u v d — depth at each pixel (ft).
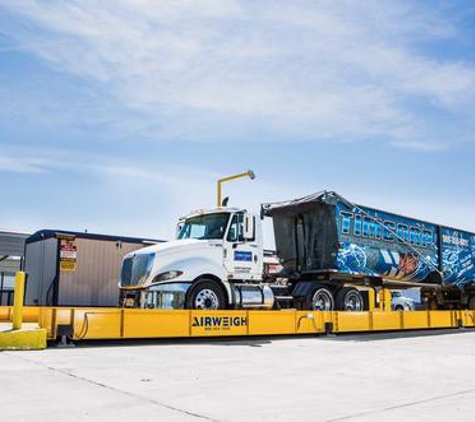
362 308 58.29
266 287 49.78
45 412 18.31
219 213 48.14
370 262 58.85
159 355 34.47
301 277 57.52
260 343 44.47
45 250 84.99
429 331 64.34
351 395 22.34
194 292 45.14
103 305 83.41
